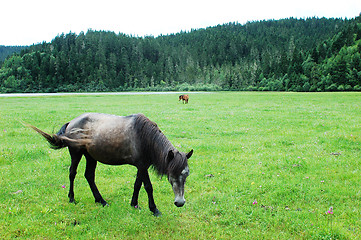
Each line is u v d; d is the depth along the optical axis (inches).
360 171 302.0
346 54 3909.9
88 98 1908.2
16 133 527.2
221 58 6466.5
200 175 304.7
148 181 216.2
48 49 5541.3
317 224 192.7
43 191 258.8
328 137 470.3
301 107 1047.6
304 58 4448.8
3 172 303.9
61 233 186.4
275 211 218.5
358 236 177.6
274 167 324.5
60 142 227.1
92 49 5890.8
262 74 4645.7
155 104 1315.2
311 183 270.5
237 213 213.6
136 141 212.4
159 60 6254.9
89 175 235.9
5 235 180.5
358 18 6806.1
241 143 453.7
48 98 1867.6
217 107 1115.3
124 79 5113.2
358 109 929.5
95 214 214.7
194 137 515.5
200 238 182.5
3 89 3718.0
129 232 191.0
